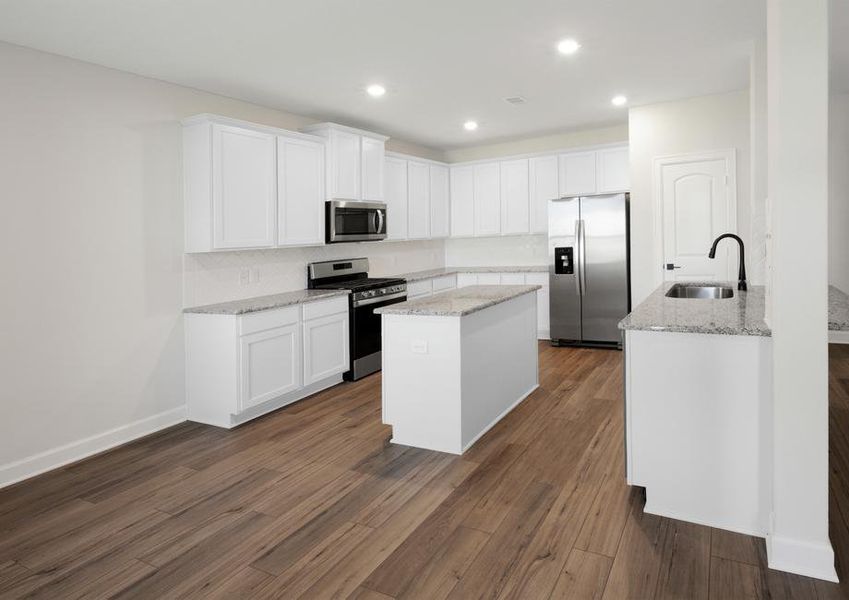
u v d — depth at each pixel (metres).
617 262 5.88
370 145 5.39
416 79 4.10
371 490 2.76
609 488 2.71
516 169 6.70
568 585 1.96
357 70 3.85
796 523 1.98
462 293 3.98
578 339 6.15
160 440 3.61
